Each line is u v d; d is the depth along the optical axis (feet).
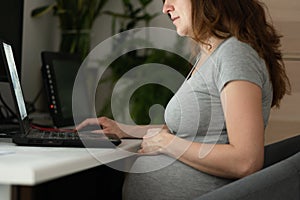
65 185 5.81
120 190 6.02
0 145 4.34
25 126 5.17
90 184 6.02
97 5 10.05
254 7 4.78
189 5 4.82
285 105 8.18
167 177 4.55
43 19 9.66
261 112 4.22
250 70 4.30
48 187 5.48
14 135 4.75
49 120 8.03
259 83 4.30
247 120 4.13
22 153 3.71
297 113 8.14
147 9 10.01
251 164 4.09
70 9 9.77
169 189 4.53
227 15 4.62
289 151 5.16
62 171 3.17
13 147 4.19
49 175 3.01
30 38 9.14
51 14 9.99
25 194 2.94
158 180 4.59
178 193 4.50
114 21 9.77
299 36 8.14
